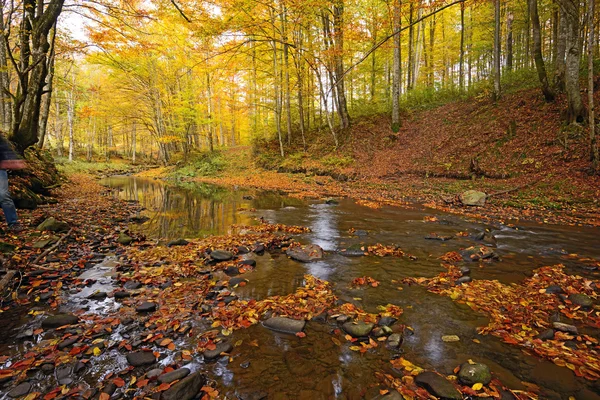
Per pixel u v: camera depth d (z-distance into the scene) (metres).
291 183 18.48
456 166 14.83
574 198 10.03
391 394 2.30
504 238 7.04
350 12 19.27
